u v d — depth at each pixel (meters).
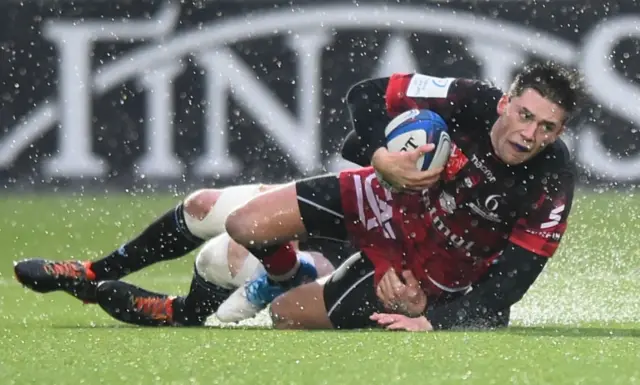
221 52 47.38
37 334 17.98
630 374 13.51
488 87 17.73
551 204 17.84
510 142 17.20
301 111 47.19
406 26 46.75
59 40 47.81
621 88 45.62
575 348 15.67
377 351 15.41
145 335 17.70
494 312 18.09
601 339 16.73
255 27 47.22
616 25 45.66
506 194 17.75
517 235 18.05
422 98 17.97
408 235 18.42
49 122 48.16
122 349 15.95
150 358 15.02
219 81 47.38
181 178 47.72
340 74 47.09
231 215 18.58
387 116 18.22
